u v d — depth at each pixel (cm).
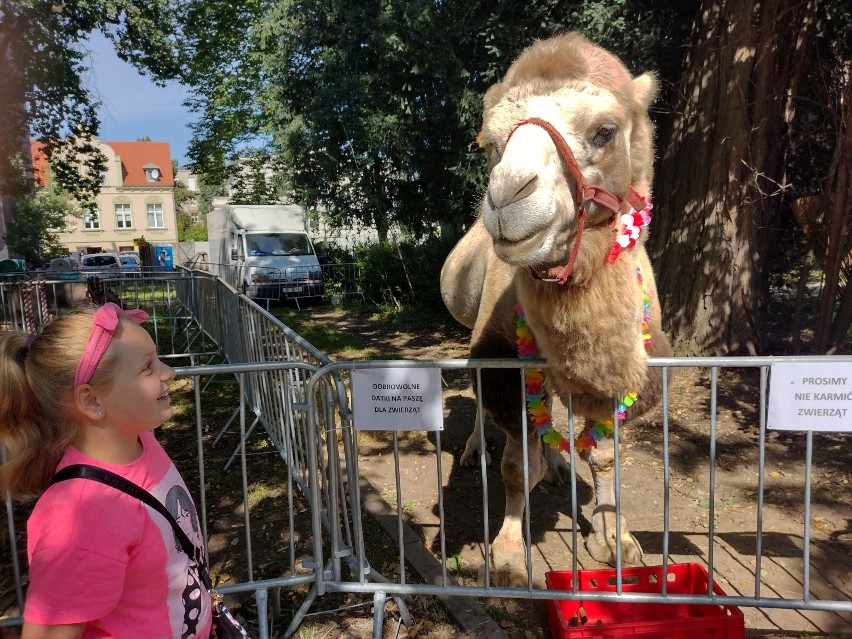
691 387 645
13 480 160
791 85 696
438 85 1091
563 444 293
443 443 546
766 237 749
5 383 154
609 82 213
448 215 1303
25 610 144
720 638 257
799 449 493
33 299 920
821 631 281
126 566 152
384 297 1523
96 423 160
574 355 236
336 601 314
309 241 1755
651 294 303
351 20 1096
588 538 353
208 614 181
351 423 316
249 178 2956
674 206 741
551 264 213
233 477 479
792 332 817
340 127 1270
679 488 439
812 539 363
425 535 382
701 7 705
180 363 888
